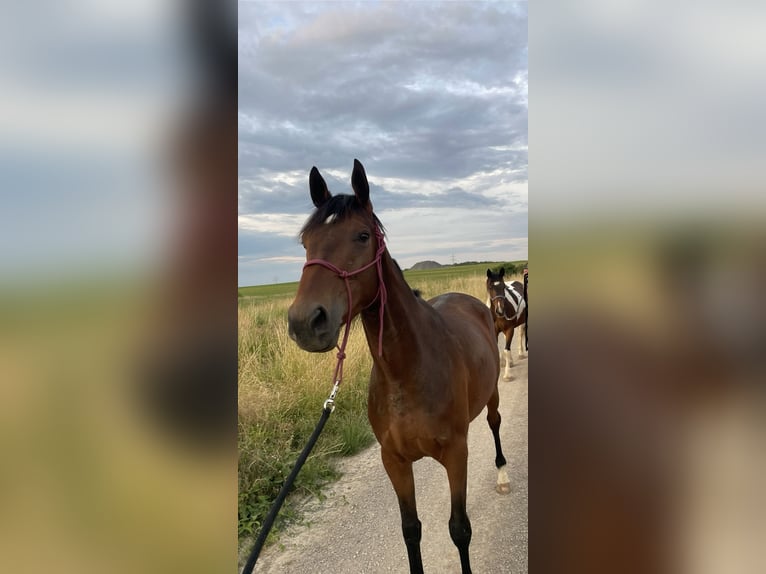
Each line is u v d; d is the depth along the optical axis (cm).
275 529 305
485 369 298
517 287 794
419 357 223
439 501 334
